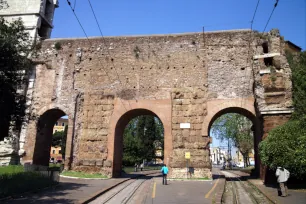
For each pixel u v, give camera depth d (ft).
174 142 89.40
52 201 45.42
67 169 92.17
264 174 76.84
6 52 51.85
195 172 86.33
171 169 87.45
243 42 94.43
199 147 88.07
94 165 91.76
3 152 93.76
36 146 97.45
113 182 75.82
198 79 93.30
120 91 96.37
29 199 46.83
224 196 56.59
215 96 91.09
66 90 99.71
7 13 111.04
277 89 80.12
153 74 96.17
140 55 98.63
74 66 101.55
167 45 98.07
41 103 100.07
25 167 77.97
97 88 98.07
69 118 96.68
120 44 100.89
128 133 217.77
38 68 103.65
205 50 95.61
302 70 86.17
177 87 93.71
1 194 45.44
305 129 64.80
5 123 57.00
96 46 102.22
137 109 94.48
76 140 95.50
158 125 258.57
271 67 84.12
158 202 47.52
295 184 65.92
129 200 51.16
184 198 51.21
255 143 99.60
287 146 61.93
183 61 95.71
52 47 104.78
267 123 78.64
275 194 54.80
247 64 92.07
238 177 110.52
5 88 53.06
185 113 91.20
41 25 119.96
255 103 86.69
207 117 89.71
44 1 115.34
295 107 77.46
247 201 51.88
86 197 49.62
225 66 93.30
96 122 95.25
